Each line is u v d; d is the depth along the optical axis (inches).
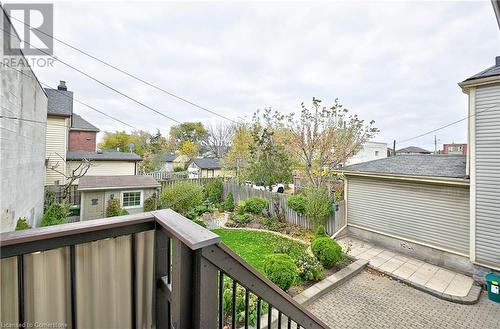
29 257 34.3
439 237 232.8
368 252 261.6
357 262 232.4
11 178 165.8
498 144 196.7
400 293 189.8
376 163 316.5
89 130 620.4
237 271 41.5
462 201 219.8
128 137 1059.9
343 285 200.2
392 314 164.4
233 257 40.6
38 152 274.5
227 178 544.4
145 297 45.0
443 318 160.7
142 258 44.5
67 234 35.0
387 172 266.1
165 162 1094.4
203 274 36.7
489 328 152.3
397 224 263.7
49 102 465.4
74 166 501.0
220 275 40.5
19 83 177.9
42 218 287.1
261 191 415.5
